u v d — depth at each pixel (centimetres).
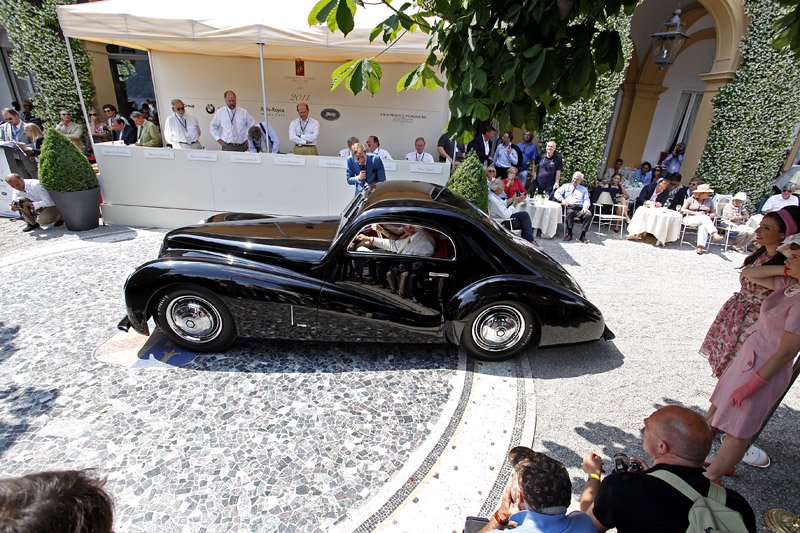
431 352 376
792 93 879
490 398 322
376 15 599
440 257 338
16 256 527
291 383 321
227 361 341
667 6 1052
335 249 333
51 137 589
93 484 89
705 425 142
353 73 216
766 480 262
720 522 125
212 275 316
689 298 543
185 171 661
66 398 290
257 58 844
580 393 335
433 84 244
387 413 297
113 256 543
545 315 343
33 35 954
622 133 1255
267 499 227
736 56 890
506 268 345
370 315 337
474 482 246
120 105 1186
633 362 384
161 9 595
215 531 208
